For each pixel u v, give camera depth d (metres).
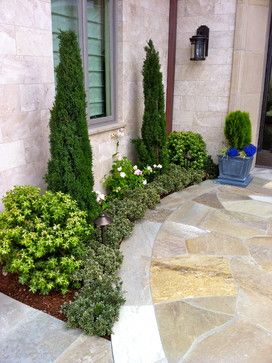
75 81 2.50
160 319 2.00
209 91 4.98
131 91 4.25
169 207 3.78
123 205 3.35
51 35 2.85
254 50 4.80
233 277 2.43
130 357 1.73
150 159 4.27
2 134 2.52
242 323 1.97
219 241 2.99
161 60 4.83
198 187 4.54
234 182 4.64
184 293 2.25
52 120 2.54
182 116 5.25
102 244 2.64
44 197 2.35
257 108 5.21
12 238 2.17
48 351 1.75
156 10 4.48
